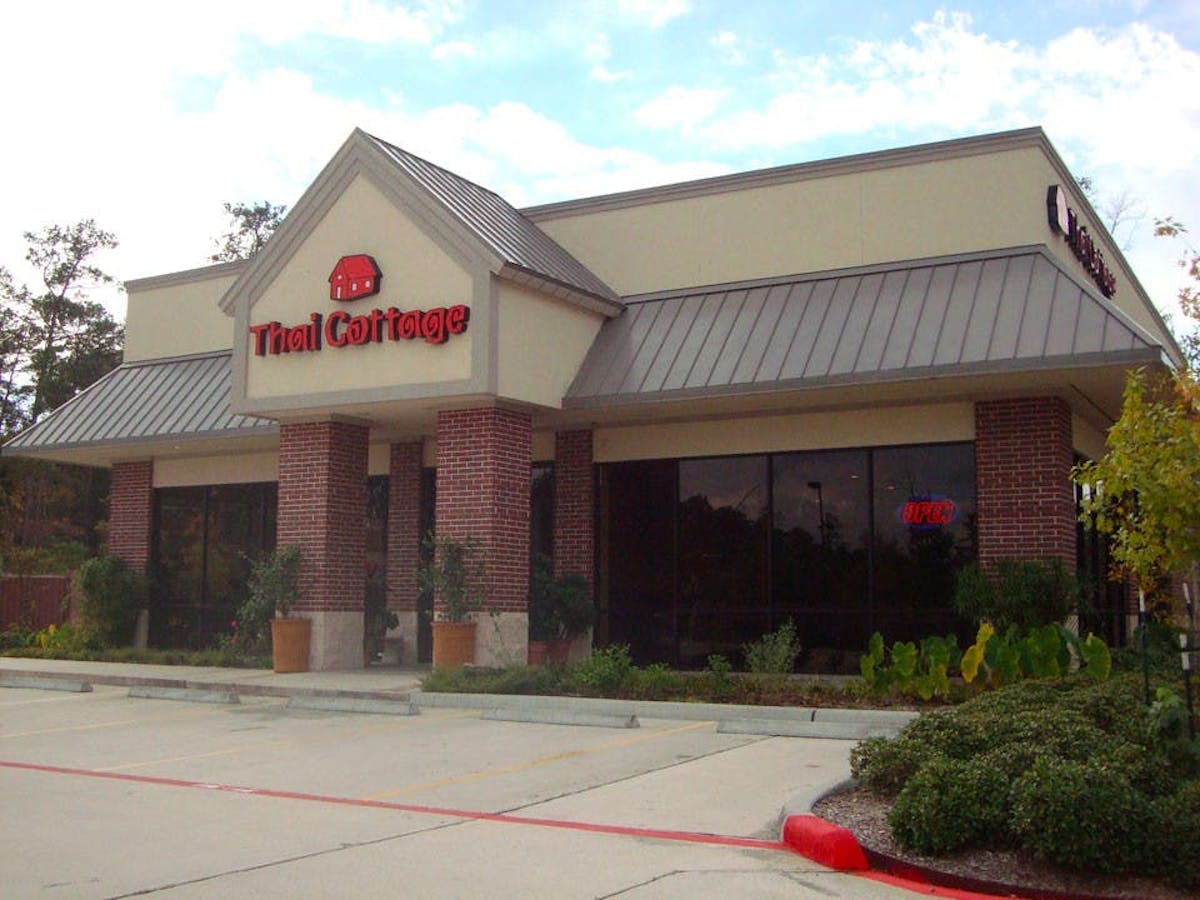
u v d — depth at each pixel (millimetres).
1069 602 16875
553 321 20062
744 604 19984
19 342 48844
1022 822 7512
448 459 19578
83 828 8992
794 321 19281
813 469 19719
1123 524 9953
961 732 9383
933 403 18672
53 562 41281
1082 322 16578
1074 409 19297
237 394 21172
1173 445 9125
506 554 19266
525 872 7578
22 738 14102
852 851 7879
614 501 21406
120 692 19000
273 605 21578
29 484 48406
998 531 17781
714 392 18516
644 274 21828
